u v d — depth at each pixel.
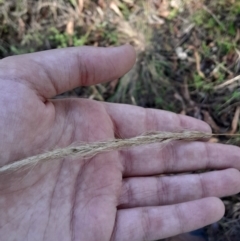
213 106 0.21
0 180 0.13
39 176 0.14
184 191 0.16
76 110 0.15
